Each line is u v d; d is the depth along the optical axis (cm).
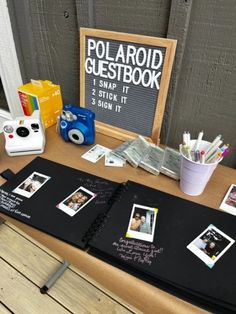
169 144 103
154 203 67
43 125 97
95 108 102
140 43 81
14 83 137
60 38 105
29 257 137
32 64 121
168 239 57
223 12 70
